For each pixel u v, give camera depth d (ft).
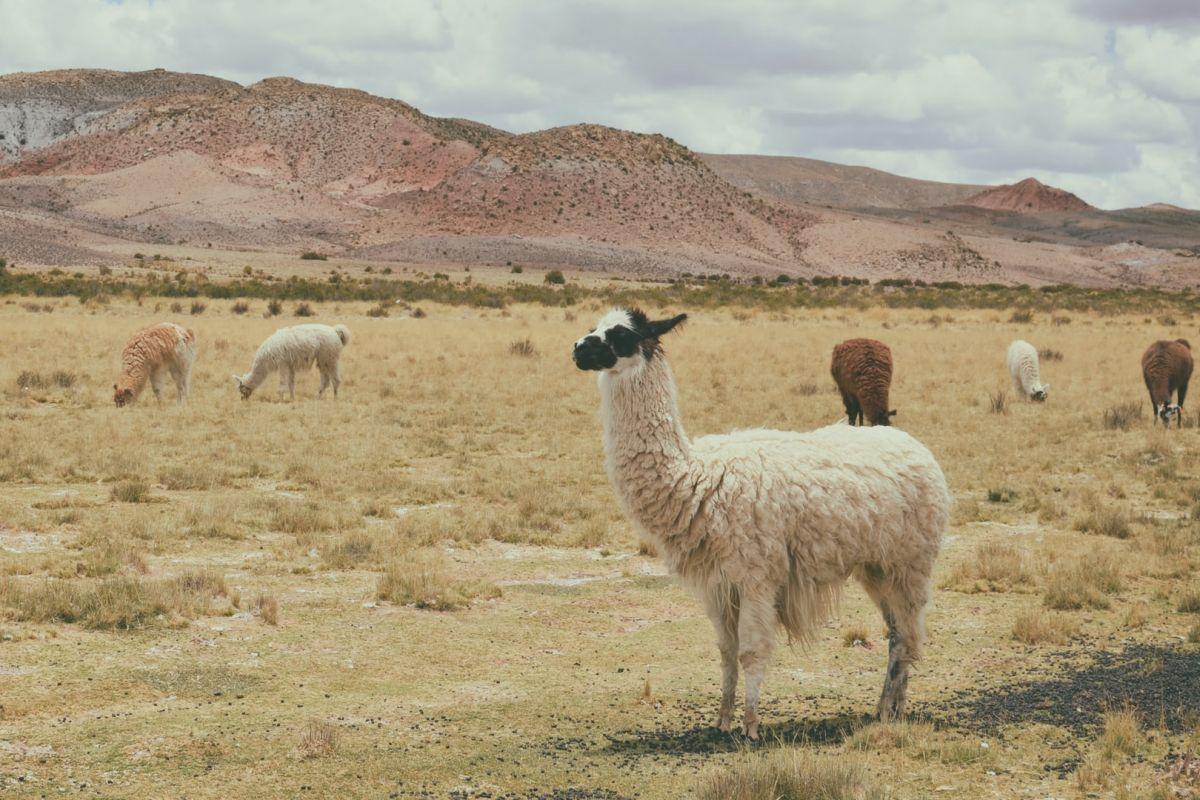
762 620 19.84
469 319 145.18
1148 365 62.44
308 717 20.59
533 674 24.06
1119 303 215.31
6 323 113.39
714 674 24.29
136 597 26.32
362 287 215.92
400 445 53.83
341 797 17.11
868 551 20.49
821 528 19.97
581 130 560.61
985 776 17.89
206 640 24.81
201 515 36.27
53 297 161.79
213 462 47.39
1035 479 47.42
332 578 30.83
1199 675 23.58
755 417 63.00
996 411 67.51
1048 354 100.89
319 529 36.50
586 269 400.47
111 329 108.47
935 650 26.14
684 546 20.27
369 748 19.11
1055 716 21.08
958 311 177.99
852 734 20.27
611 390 20.36
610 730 20.59
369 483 43.65
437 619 27.66
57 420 56.44
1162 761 18.33
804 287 295.28
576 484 45.73
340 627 26.55
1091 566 32.71
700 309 180.96
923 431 59.77
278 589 29.37
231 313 143.84
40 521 34.76
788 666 25.13
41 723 19.44
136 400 63.87
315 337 69.72
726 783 16.76
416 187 598.34
